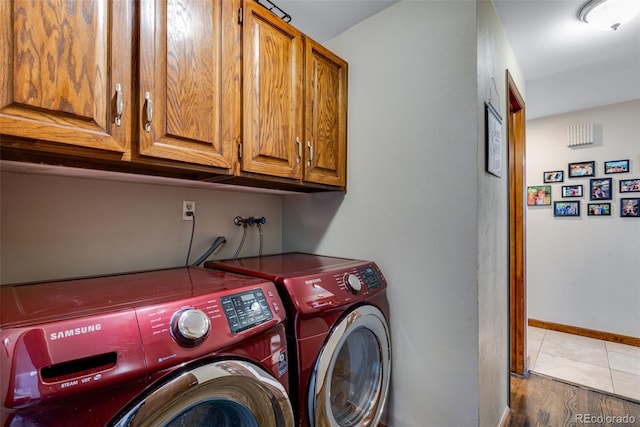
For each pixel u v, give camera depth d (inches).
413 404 60.2
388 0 63.7
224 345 32.8
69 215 47.7
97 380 24.3
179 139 39.9
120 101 34.3
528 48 84.3
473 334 53.1
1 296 34.8
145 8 36.6
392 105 64.2
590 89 113.0
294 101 56.7
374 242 66.6
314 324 45.0
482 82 56.2
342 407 54.1
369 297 54.5
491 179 61.9
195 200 64.8
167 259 59.9
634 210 123.3
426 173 59.0
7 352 21.9
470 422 53.1
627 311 124.6
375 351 57.7
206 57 42.9
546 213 143.9
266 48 51.5
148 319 29.2
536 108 133.0
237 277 47.8
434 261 57.7
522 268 97.9
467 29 54.8
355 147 70.3
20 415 21.5
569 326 137.1
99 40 32.9
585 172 134.2
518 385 92.2
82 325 25.6
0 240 42.0
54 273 46.1
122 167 44.0
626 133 125.0
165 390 27.6
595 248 131.8
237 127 47.3
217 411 34.9
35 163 36.5
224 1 45.3
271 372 37.9
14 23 27.7
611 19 69.9
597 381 94.5
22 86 28.1
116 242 52.7
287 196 84.5
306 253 80.0
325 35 76.2
